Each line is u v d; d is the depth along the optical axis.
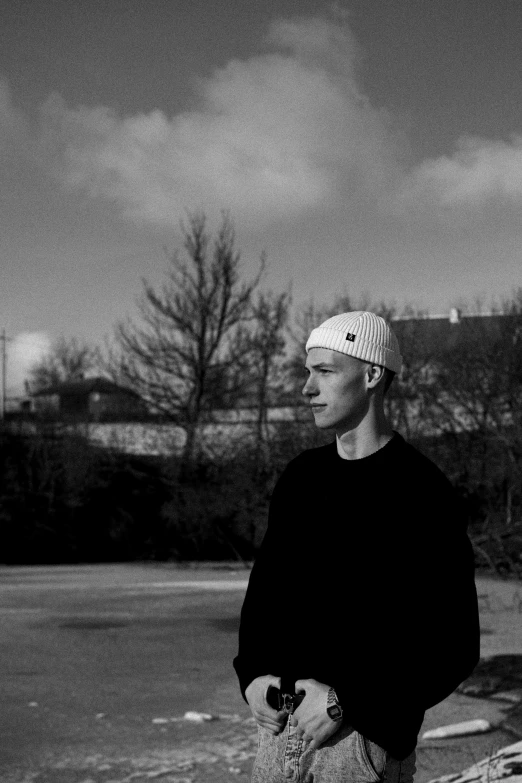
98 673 10.70
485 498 28.25
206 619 15.95
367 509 2.55
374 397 2.71
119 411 41.94
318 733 2.41
